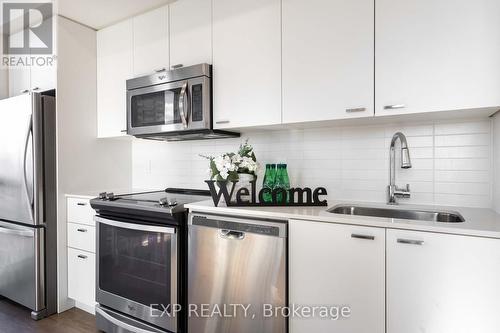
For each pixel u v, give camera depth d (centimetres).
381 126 183
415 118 161
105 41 254
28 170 225
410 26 141
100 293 211
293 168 210
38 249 224
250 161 174
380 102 148
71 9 226
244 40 186
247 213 158
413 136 174
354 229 131
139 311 191
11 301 254
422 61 139
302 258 143
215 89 197
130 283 197
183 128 203
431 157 170
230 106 192
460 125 163
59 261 233
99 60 259
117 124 247
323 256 138
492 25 126
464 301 112
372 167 186
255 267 153
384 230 125
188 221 175
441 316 116
